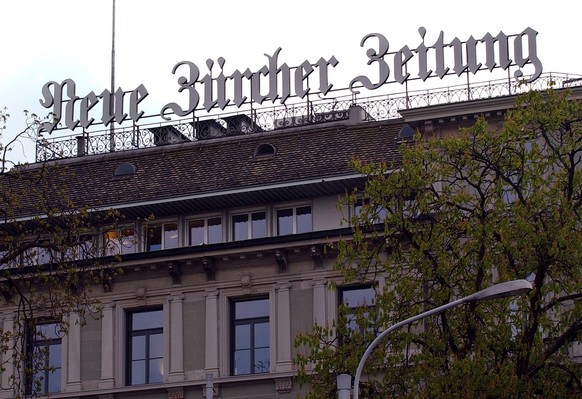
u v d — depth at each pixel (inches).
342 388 1519.4
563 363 1721.2
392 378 1670.8
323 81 2469.2
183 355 2276.1
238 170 2367.1
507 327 1636.3
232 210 2321.6
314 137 2407.7
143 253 2294.5
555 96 1723.7
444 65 2358.5
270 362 2230.6
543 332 1657.2
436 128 2223.2
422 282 1692.9
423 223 1728.6
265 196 2288.4
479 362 1581.0
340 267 1733.5
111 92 2596.0
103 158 2518.5
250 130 2517.2
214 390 2234.3
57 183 2341.3
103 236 2326.5
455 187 1962.4
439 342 1652.3
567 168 1705.2
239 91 2519.7
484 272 1678.2
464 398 1573.6
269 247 2242.9
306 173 2295.8
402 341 1680.6
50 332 2340.1
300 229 2281.0
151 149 2502.5
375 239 1834.4
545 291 1642.5
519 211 1652.3
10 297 2304.4
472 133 1754.4
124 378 2295.8
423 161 1733.5
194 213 2340.1
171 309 2294.5
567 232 1630.2
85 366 2309.3
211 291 2283.5
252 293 2262.6
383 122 2399.1
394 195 1738.4
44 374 2331.4
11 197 1884.8
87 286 2228.1
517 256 1653.5
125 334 2315.5
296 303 2239.2
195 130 2549.2
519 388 1583.4
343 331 1712.6
